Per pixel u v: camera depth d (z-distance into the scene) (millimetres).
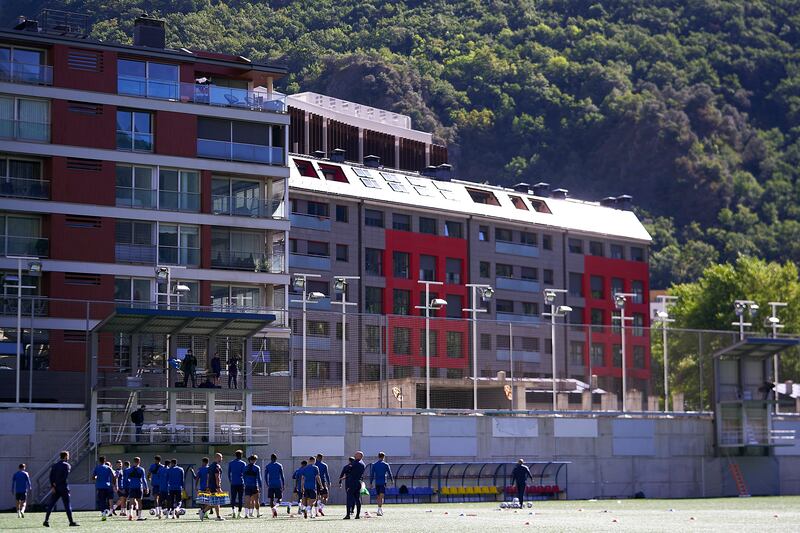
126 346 97812
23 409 95062
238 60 130625
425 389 112000
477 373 115312
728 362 127938
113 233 118188
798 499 114688
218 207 124750
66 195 116438
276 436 102938
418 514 79062
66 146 116562
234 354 101562
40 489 93125
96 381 95562
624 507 93750
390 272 184375
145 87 121312
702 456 126000
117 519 75062
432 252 190500
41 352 102812
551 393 119188
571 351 121125
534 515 77812
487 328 116562
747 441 126312
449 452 111688
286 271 127938
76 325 104562
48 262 115000
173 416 97562
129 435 95625
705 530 60125
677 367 126312
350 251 179250
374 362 109375
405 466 108000
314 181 176625
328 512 80875
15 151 114438
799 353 129750
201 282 122500
